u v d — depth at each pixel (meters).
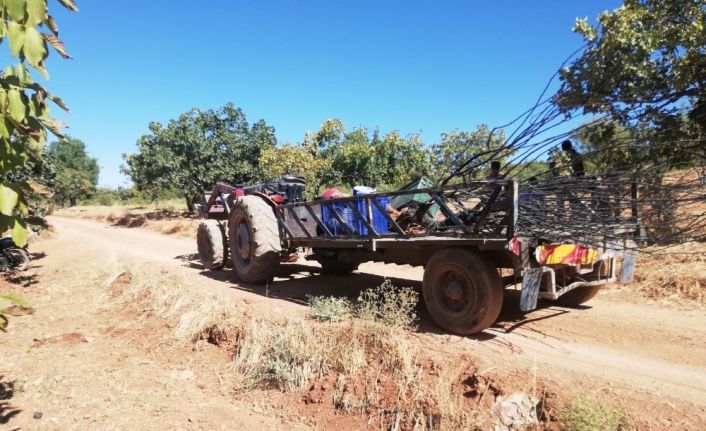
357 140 21.27
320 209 6.57
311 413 3.93
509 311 5.70
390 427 3.56
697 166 4.59
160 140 23.56
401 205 6.42
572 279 5.39
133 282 8.06
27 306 2.37
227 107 24.19
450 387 3.75
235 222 7.89
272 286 7.48
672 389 3.51
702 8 5.87
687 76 5.47
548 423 3.24
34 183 2.29
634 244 5.30
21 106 2.03
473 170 6.32
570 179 4.74
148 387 4.61
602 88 5.49
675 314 5.35
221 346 5.28
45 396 4.49
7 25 1.90
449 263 4.79
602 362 4.05
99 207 45.31
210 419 3.95
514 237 4.21
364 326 4.60
